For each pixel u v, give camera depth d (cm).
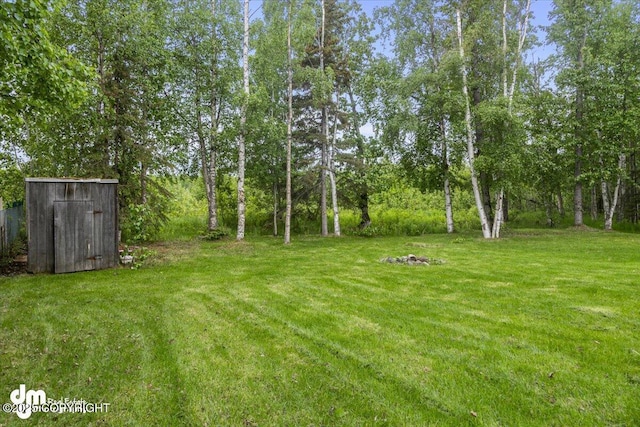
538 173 1695
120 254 941
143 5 1194
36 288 634
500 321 462
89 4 953
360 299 573
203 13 1347
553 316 479
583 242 1264
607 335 409
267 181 1684
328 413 266
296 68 1387
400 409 271
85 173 988
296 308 524
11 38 470
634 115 1445
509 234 1591
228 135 1387
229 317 482
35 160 1143
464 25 1471
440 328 439
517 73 1484
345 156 1590
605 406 272
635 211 1884
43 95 614
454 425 253
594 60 1505
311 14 1282
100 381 308
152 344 388
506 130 1388
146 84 1089
